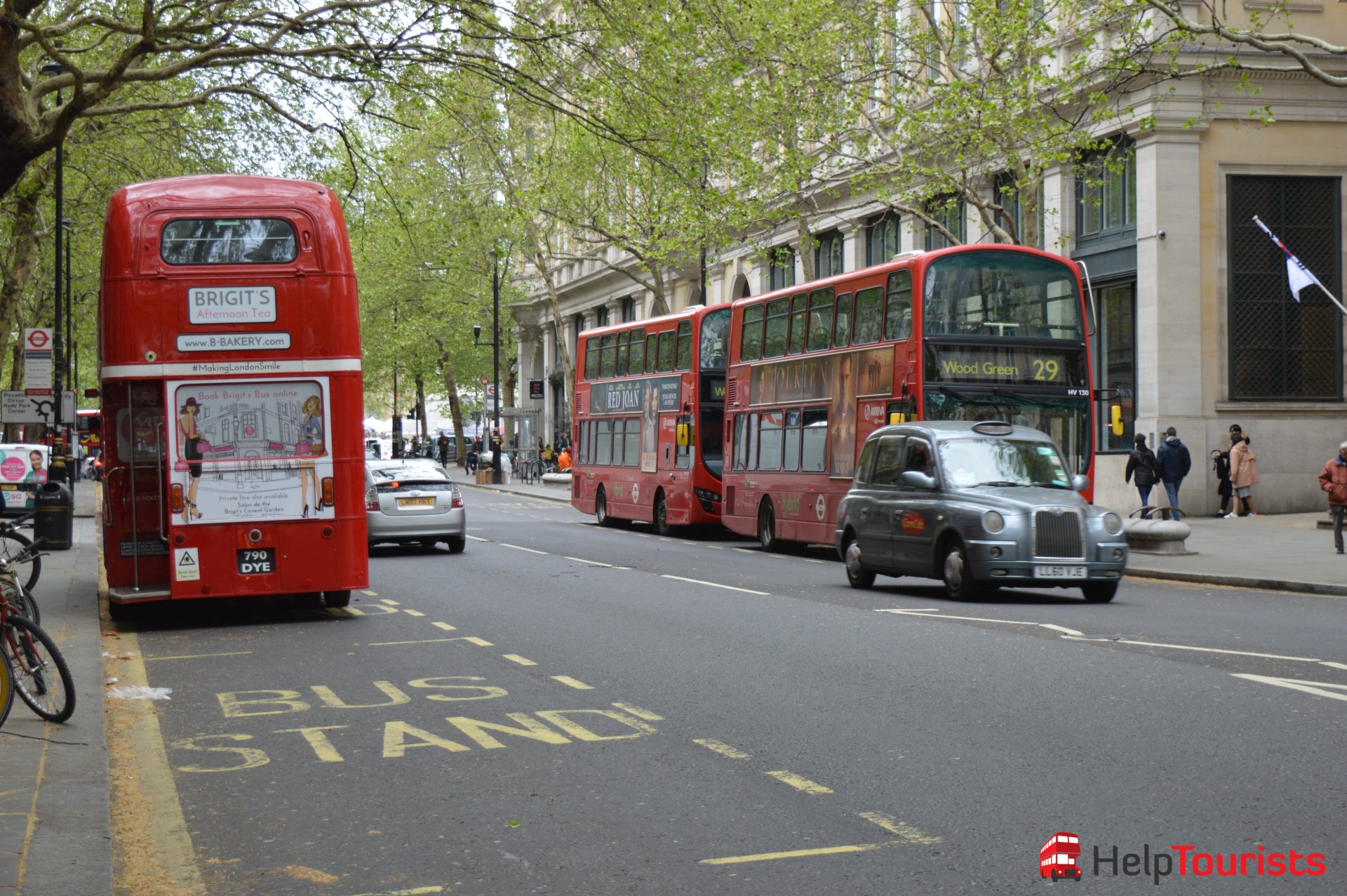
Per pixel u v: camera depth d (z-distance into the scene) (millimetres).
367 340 76688
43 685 9398
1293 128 31562
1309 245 31766
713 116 29000
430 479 26406
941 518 17453
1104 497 32938
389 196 23188
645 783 7605
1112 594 17172
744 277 52156
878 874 5855
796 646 12867
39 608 16594
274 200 15570
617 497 37344
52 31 15586
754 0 29328
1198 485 31141
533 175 44094
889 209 39750
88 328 64250
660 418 34656
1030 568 16672
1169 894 5512
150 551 16547
